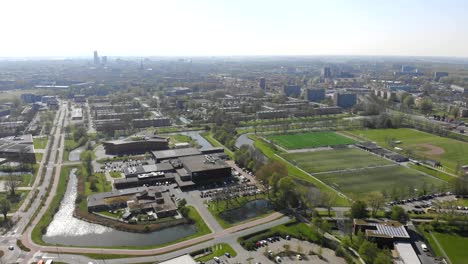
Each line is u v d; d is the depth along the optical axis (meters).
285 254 189.00
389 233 197.88
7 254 187.75
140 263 180.25
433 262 179.12
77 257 185.38
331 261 183.12
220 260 183.38
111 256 186.00
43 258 184.12
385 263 169.00
